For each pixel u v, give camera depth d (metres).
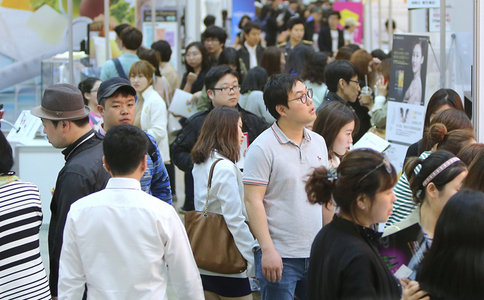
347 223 3.41
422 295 3.50
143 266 3.84
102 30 13.15
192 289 4.09
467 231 3.29
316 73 9.36
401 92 8.35
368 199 3.33
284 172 4.92
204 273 5.65
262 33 20.39
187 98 10.69
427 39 7.95
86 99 9.30
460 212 3.33
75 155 4.75
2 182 4.41
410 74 8.20
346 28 20.81
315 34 21.44
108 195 3.92
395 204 5.23
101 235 3.84
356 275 3.18
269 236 4.86
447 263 3.37
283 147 4.97
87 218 3.88
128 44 10.55
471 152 5.02
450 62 8.07
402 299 3.58
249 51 15.16
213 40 12.91
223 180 5.48
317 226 5.04
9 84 12.76
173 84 12.66
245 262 5.44
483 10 7.11
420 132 8.10
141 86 9.34
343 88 8.22
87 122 4.88
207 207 5.61
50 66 11.36
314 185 3.57
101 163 4.70
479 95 7.23
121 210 3.87
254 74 9.62
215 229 5.52
